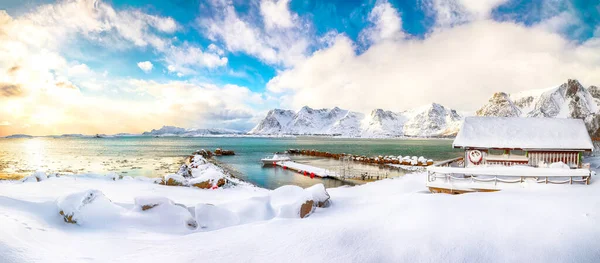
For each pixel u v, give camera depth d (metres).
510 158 18.67
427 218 7.25
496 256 5.35
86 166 45.03
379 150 95.88
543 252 5.43
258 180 35.31
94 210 7.53
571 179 12.87
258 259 5.20
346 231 6.38
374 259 5.25
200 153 71.31
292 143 161.88
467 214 7.47
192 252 5.47
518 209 7.79
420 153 81.69
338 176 36.06
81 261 4.86
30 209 7.29
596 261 5.22
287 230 6.76
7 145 122.62
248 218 8.57
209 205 8.36
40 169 40.38
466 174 14.24
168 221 7.76
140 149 95.38
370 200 11.65
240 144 145.12
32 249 5.02
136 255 5.32
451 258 5.29
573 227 6.38
